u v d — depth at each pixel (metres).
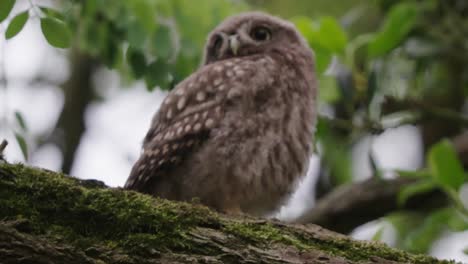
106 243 6.42
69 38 7.94
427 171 11.59
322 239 7.08
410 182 13.41
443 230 14.24
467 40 12.85
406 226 13.42
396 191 13.36
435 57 12.89
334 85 12.82
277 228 7.08
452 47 12.87
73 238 6.32
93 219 6.47
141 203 6.68
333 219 13.55
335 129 13.59
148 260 6.43
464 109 15.34
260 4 15.89
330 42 12.16
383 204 13.48
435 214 11.60
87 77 16.34
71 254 6.23
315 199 15.82
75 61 16.39
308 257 6.81
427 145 16.52
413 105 12.36
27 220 6.23
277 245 6.84
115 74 16.39
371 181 13.55
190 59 11.87
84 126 16.06
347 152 14.49
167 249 6.54
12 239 6.10
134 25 11.36
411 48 12.54
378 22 15.52
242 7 13.01
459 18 13.03
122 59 12.09
